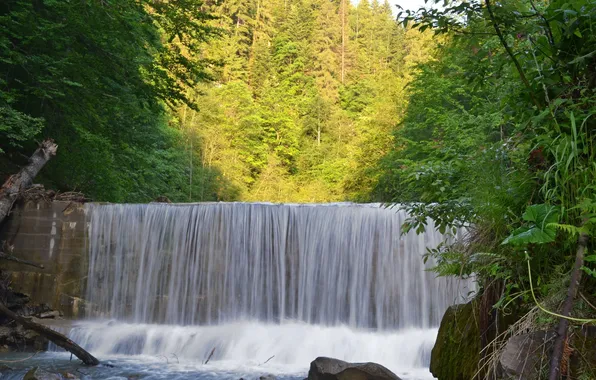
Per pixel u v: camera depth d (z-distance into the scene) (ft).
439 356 11.73
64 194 45.21
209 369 32.83
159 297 43.21
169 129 124.98
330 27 271.69
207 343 36.81
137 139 62.03
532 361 6.58
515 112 7.87
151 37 52.90
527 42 7.68
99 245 43.60
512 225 7.60
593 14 6.79
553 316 6.56
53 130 53.06
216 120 173.17
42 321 40.22
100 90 49.78
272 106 200.75
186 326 42.06
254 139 183.93
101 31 45.85
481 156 8.34
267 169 177.88
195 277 43.16
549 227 5.99
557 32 7.18
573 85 7.18
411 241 39.86
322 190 174.81
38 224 43.16
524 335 6.90
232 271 42.88
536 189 7.39
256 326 40.52
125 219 44.04
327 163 180.34
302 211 42.68
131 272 43.60
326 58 239.50
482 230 8.38
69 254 43.14
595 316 6.39
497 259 7.68
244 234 43.09
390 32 275.39
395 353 35.24
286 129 190.60
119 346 37.09
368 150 119.24
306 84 228.84
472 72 8.82
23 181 43.14
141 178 76.64
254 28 248.93
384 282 40.19
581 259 5.92
